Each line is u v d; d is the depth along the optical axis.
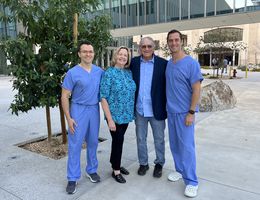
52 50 4.38
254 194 3.18
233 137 5.39
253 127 6.14
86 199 3.10
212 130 5.92
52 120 6.94
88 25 4.79
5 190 3.30
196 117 7.18
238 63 45.44
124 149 4.71
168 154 4.46
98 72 3.33
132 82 3.37
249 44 44.97
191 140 3.22
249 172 3.77
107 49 4.87
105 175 3.71
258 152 4.54
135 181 3.53
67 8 4.27
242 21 16.09
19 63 4.23
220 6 14.70
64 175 3.70
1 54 4.26
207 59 43.62
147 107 3.47
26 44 4.07
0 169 3.90
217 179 3.56
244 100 9.89
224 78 20.44
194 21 16.09
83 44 3.18
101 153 4.53
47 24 4.45
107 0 17.95
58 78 4.36
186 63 3.07
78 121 3.22
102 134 5.66
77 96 3.21
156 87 3.39
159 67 3.37
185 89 3.13
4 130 6.00
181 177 3.59
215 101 8.07
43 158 4.32
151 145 4.91
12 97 11.14
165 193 3.22
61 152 4.62
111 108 3.33
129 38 24.91
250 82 16.94
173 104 3.24
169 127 3.39
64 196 3.16
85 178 3.61
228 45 31.38
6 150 4.69
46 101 4.35
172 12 16.52
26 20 4.19
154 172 3.64
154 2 17.16
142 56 3.43
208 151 4.60
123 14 18.41
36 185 3.42
